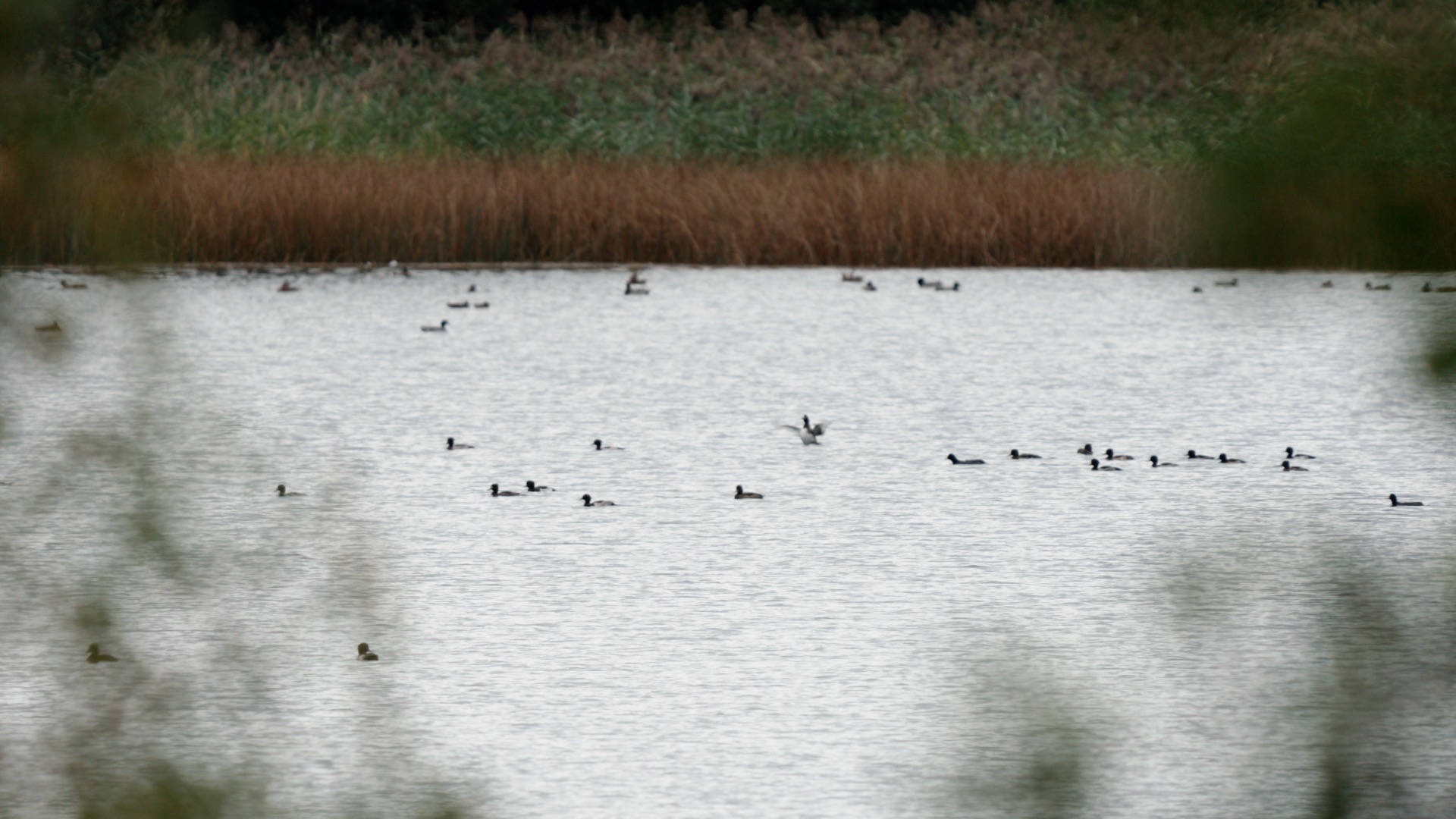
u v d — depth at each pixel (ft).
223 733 29.68
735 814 26.30
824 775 27.94
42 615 36.55
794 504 50.29
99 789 21.22
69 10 15.24
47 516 43.98
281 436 60.59
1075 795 14.17
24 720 29.99
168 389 69.72
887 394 70.85
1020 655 15.26
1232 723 30.04
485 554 43.73
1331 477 54.13
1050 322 91.45
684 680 33.06
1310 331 86.99
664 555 43.73
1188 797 26.86
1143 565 42.11
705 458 57.52
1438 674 14.51
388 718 30.73
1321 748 14.80
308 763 28.27
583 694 32.27
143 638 35.40
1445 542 44.04
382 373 75.66
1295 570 40.86
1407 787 26.45
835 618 37.55
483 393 70.79
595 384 73.36
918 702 31.50
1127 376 75.31
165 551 20.29
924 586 40.34
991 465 56.34
